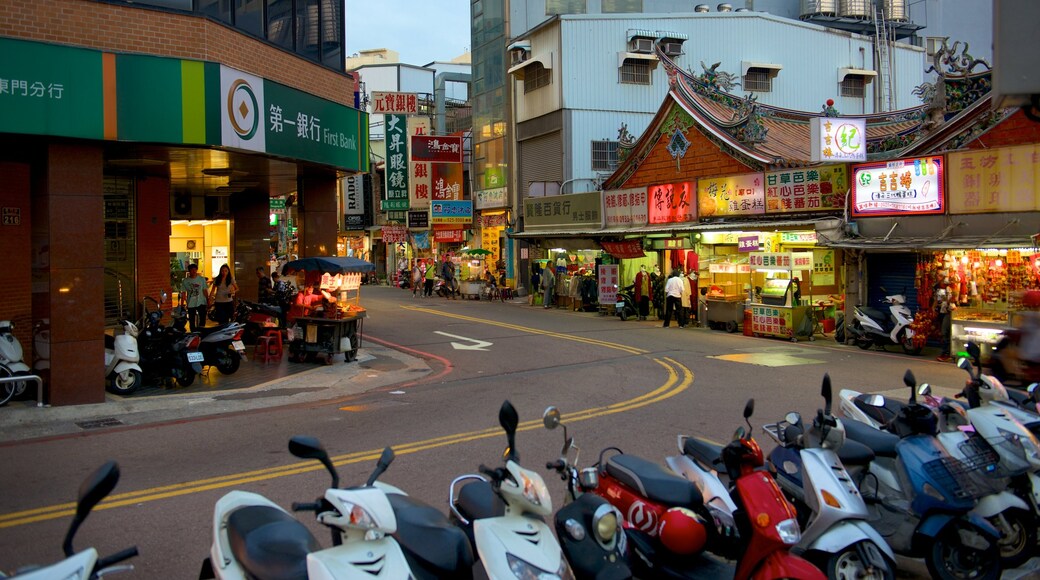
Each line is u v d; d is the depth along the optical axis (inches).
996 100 156.3
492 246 1429.6
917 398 289.9
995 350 329.7
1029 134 597.3
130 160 554.9
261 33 551.8
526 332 815.1
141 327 514.3
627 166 1030.4
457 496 214.2
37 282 438.3
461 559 167.8
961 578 210.1
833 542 187.9
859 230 688.4
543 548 155.5
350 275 659.4
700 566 196.2
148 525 245.1
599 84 1218.0
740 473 188.9
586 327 866.1
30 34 420.8
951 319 608.1
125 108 438.6
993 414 224.2
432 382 533.3
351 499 143.2
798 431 228.8
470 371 577.6
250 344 706.2
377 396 481.7
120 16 450.6
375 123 2036.2
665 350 676.1
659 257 1005.2
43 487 286.2
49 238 425.7
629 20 1222.3
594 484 178.7
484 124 1441.9
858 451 217.9
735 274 841.5
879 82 1327.5
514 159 1339.8
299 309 614.2
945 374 539.2
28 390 448.8
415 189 1488.7
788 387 488.1
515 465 161.6
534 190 1191.6
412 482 287.9
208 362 546.0
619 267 1014.4
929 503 209.6
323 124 585.0
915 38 1424.7
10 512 258.1
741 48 1250.0
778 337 754.2
